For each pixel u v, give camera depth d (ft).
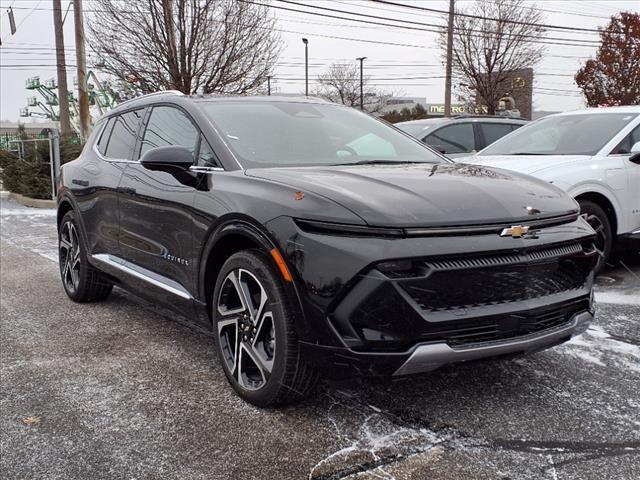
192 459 8.80
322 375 9.64
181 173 11.88
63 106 70.64
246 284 10.36
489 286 9.00
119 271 14.53
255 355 10.16
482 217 9.18
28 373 12.21
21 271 22.71
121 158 15.30
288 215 9.37
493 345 8.96
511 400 10.52
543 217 9.81
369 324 8.59
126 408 10.52
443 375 11.66
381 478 8.18
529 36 88.17
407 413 10.09
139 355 13.19
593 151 19.39
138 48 51.24
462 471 8.31
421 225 8.75
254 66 53.67
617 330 14.11
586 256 10.32
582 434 9.30
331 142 12.95
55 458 8.91
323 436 9.36
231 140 11.97
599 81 87.92
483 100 90.89
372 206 8.96
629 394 10.73
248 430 9.61
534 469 8.34
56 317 16.29
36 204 48.26
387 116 140.15
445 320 8.63
